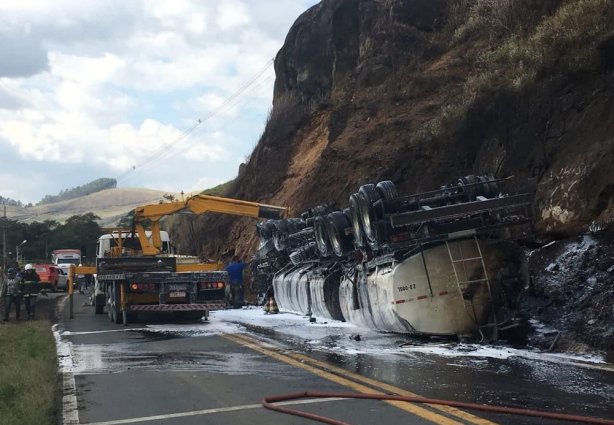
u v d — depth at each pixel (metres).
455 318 10.32
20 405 6.88
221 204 20.78
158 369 8.96
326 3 32.34
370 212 10.70
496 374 7.65
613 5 14.60
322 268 14.77
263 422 6.01
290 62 33.47
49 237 85.50
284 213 21.27
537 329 10.20
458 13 25.02
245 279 24.19
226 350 10.61
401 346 10.27
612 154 11.42
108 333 13.78
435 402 6.33
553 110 13.91
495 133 15.63
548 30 16.19
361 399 6.68
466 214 10.11
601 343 8.95
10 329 14.80
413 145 18.91
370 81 25.19
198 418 6.25
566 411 5.93
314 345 10.73
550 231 12.34
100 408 6.79
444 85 21.69
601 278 10.26
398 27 25.66
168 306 15.65
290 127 31.12
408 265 10.48
